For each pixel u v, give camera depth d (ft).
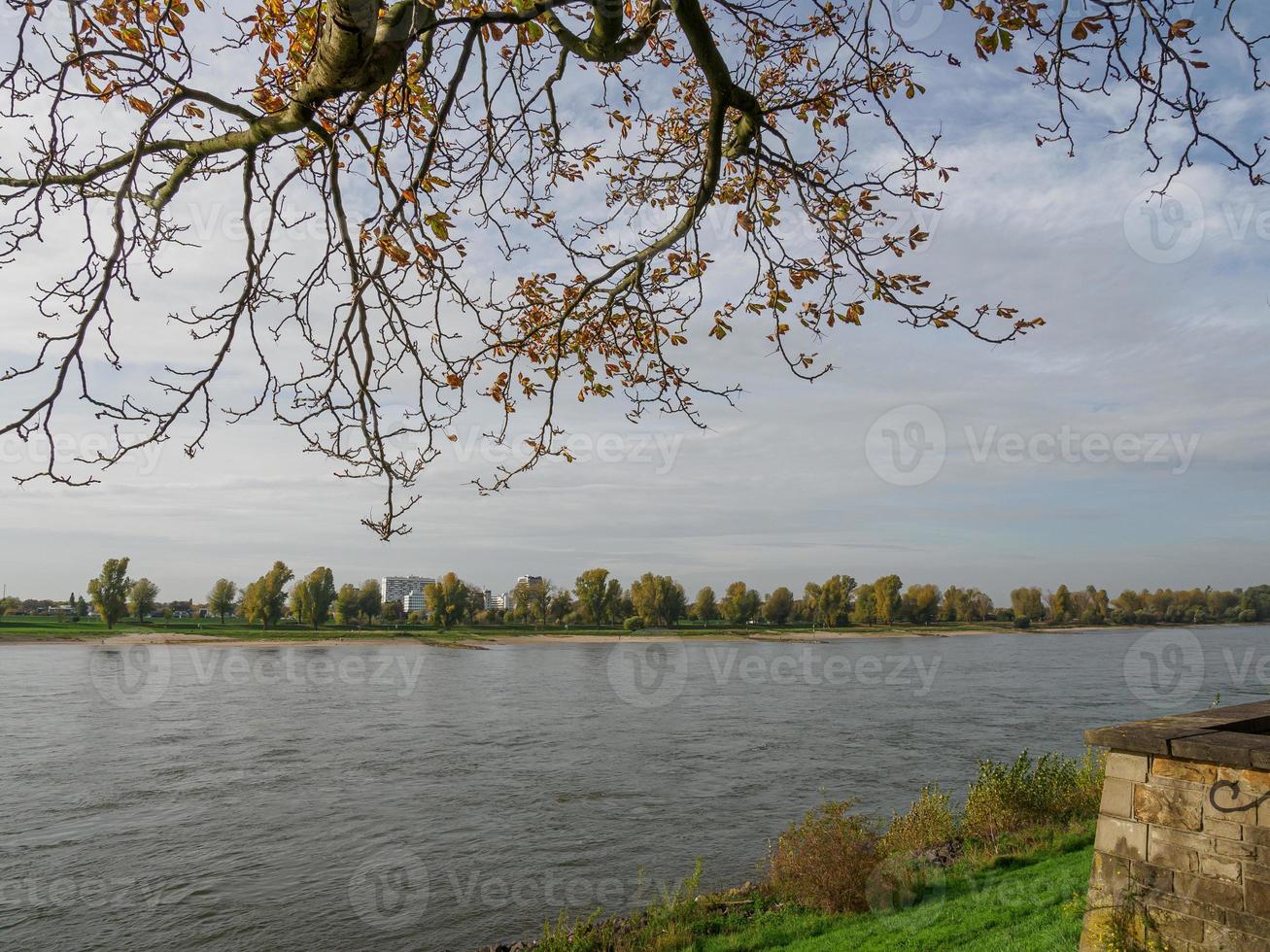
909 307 16.97
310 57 13.25
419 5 11.86
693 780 86.12
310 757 101.55
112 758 101.14
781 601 491.31
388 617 479.00
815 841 42.68
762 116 16.83
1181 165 14.83
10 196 12.00
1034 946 28.35
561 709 150.82
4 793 83.05
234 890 55.77
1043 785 52.31
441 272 15.11
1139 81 14.90
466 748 107.65
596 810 74.43
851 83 18.53
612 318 20.34
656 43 21.38
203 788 84.84
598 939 41.29
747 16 18.99
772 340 19.54
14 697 158.40
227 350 12.71
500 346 18.49
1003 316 16.52
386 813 74.64
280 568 416.46
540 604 479.41
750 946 37.22
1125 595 547.08
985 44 15.07
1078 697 155.12
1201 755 18.78
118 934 49.21
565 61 16.70
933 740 108.68
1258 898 17.71
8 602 523.29
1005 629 501.15
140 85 12.10
